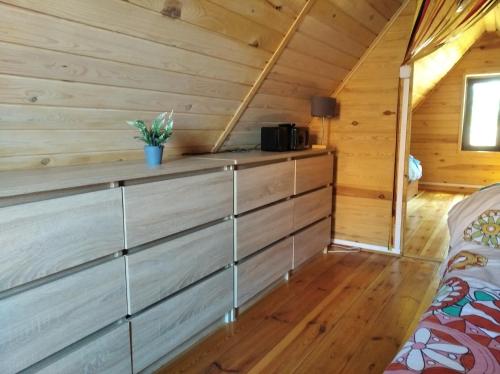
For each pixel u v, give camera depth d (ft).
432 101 19.80
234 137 8.77
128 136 6.30
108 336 4.90
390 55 10.11
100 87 5.24
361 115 10.73
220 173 6.53
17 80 4.41
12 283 3.87
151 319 5.50
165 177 5.55
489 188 7.29
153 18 4.92
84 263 4.58
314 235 10.14
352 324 7.14
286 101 9.34
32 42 4.19
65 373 4.43
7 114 4.61
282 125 9.23
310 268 9.90
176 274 5.84
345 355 6.21
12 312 3.88
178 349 6.22
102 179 4.60
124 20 4.68
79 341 4.63
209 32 5.75
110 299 4.88
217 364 6.00
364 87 10.58
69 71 4.74
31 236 3.98
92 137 5.77
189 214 5.97
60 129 5.29
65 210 4.27
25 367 4.05
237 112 8.01
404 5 9.67
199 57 6.05
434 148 20.22
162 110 6.49
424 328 3.71
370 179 10.89
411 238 12.30
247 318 7.40
